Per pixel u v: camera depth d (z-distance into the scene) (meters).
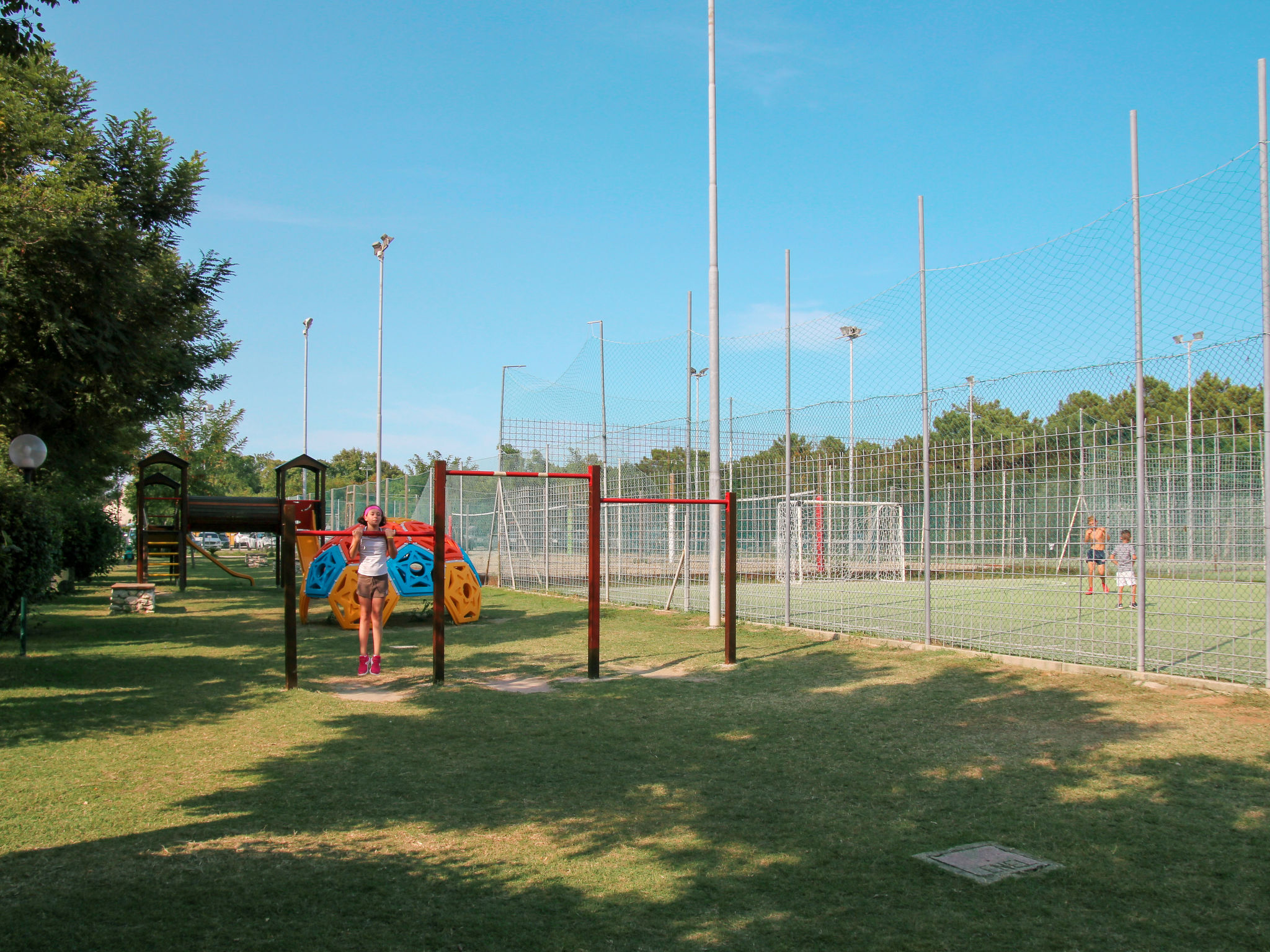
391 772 5.30
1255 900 3.46
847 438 11.46
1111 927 3.23
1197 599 8.15
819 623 12.50
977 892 3.54
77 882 3.63
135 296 9.84
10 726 6.42
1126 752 5.66
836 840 4.16
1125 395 9.05
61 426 13.35
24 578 10.23
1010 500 9.48
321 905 3.42
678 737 6.19
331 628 12.98
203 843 4.10
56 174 9.78
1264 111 7.17
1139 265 8.02
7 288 8.76
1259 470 7.78
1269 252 7.16
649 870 3.79
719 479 12.68
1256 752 5.63
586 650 10.52
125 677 8.51
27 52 8.02
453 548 14.12
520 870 3.79
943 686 7.98
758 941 3.12
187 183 11.96
